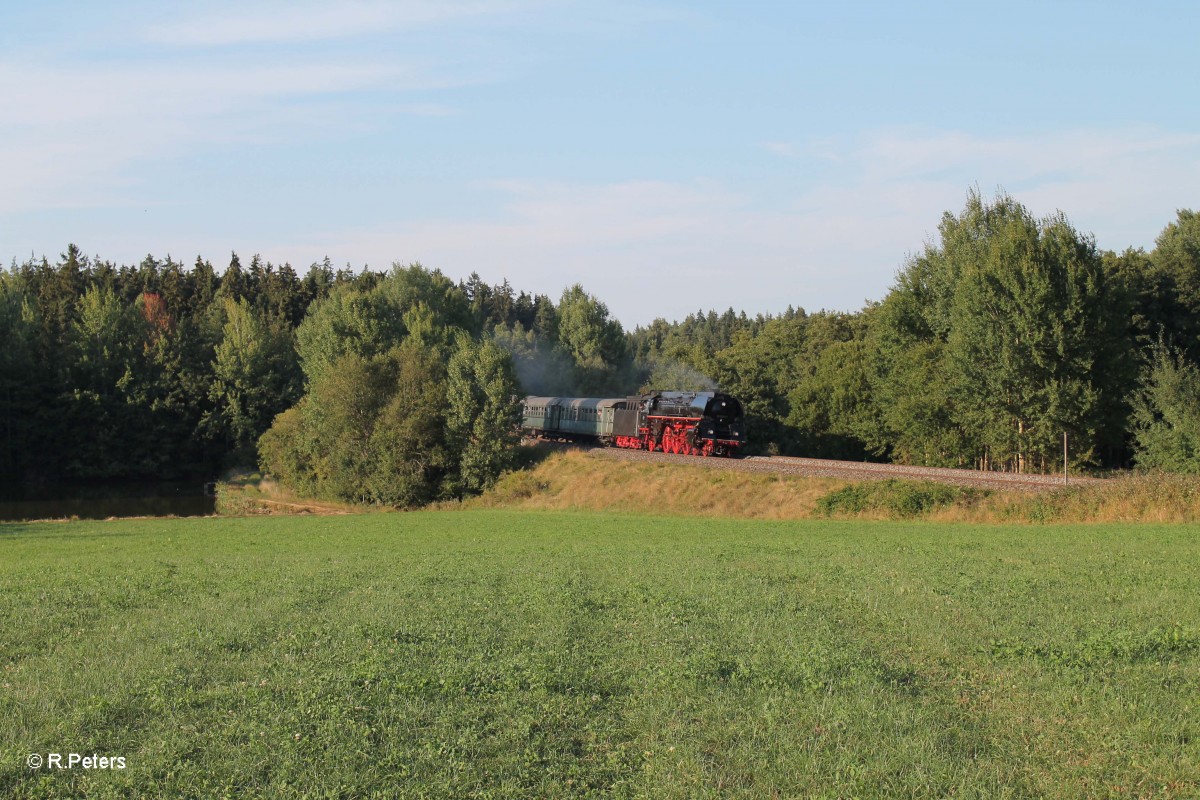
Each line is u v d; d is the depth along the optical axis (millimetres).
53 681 12766
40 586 22109
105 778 9344
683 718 11039
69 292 116062
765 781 9250
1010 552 24984
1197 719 10562
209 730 10664
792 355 96312
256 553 32219
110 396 84125
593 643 14719
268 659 13859
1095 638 13883
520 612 17328
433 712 11297
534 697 11820
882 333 71125
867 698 11508
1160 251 65438
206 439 87750
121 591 21078
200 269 140000
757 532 34750
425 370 66438
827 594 18766
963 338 56125
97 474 82562
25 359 82000
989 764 9484
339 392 66938
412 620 16578
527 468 63906
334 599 19547
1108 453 61000
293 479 72375
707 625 15945
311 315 99000
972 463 63812
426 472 64875
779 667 12891
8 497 76312
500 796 9016
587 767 9680
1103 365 53875
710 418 61719
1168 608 16453
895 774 9383
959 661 13305
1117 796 8812
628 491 52156
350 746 10133
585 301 112938
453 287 102938
